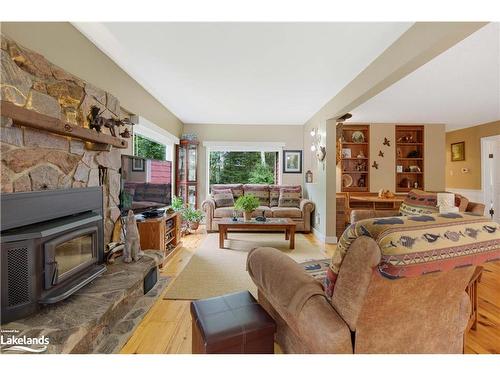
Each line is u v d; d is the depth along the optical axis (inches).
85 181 84.7
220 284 103.3
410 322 43.6
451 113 191.9
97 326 62.8
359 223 40.0
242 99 161.2
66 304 63.3
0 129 55.0
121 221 105.3
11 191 57.7
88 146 85.8
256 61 108.0
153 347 65.1
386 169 224.4
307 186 217.0
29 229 58.9
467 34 66.9
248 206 160.1
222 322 50.1
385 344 42.7
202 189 234.4
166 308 85.0
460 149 244.2
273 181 244.4
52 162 70.5
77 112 79.7
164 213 134.1
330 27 82.7
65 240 65.8
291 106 176.6
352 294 39.1
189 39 91.1
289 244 164.4
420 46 76.7
